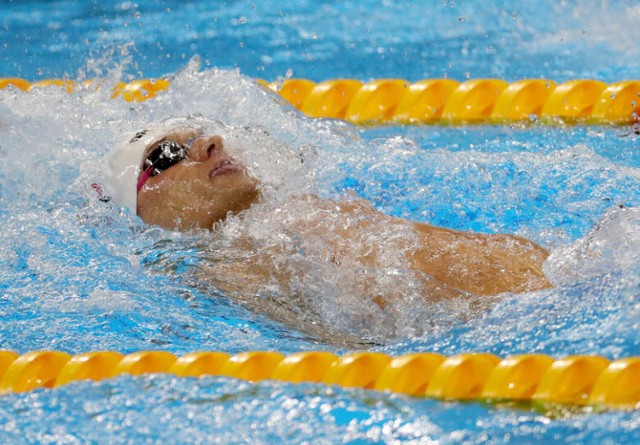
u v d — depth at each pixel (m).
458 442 5.52
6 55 17.28
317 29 18.95
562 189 10.26
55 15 20.42
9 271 8.70
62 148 11.14
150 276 8.61
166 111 12.14
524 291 7.60
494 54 16.50
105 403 6.18
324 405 6.06
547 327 6.80
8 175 10.71
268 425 5.82
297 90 14.35
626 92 12.76
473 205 10.02
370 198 10.29
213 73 12.61
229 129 9.94
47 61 16.78
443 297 7.61
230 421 5.88
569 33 17.39
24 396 6.36
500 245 8.27
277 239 8.52
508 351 6.62
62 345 7.29
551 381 6.07
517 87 13.33
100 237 9.39
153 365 6.77
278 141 10.32
